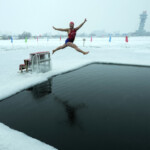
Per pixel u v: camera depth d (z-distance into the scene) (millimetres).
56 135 3836
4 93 6574
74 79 9273
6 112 5148
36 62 9953
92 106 5547
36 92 7051
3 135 3582
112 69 12188
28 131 4016
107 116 4793
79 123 4391
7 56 18703
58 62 14773
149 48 29844
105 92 7035
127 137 3725
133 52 23172
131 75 10203
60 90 7309
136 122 4418
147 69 12055
